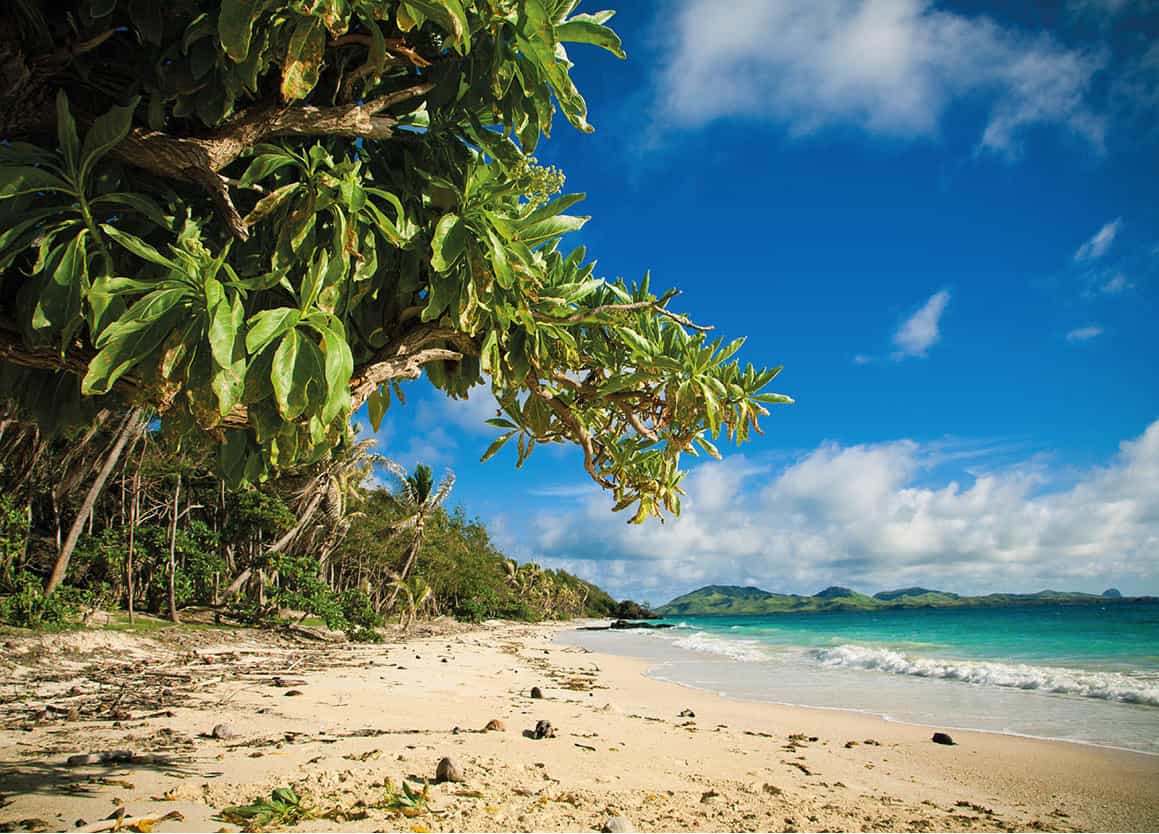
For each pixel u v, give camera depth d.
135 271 2.82
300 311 2.35
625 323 4.23
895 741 8.57
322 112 2.82
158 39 2.50
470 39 2.97
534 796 4.51
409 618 34.78
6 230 2.27
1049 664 18.52
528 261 3.18
